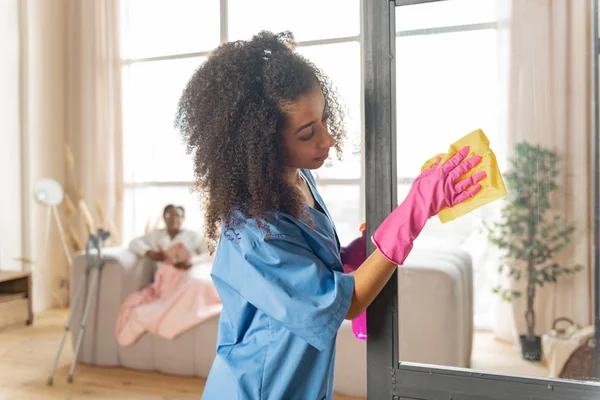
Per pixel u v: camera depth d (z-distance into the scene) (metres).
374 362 1.01
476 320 0.95
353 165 4.01
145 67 4.53
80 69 4.63
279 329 1.03
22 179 4.45
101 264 3.16
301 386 1.05
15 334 3.83
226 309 1.10
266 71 0.98
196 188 1.05
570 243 0.90
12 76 4.38
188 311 2.99
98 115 4.57
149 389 2.83
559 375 0.91
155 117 4.50
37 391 2.82
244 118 0.98
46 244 4.59
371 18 0.99
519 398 0.92
